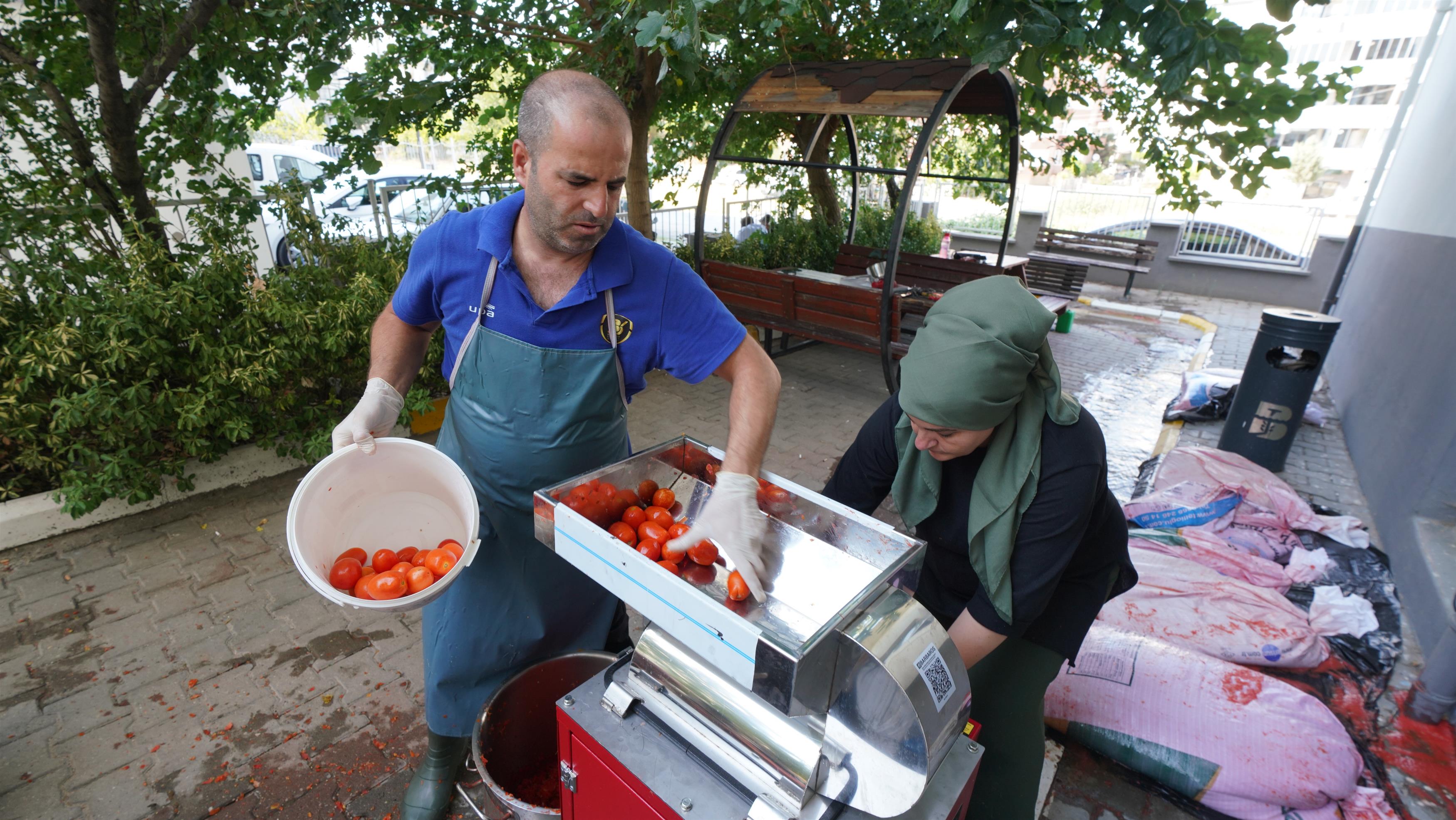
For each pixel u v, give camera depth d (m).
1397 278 5.07
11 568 3.15
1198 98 4.71
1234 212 10.62
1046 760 2.28
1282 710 2.11
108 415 3.12
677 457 1.60
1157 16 2.53
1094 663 2.29
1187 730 2.12
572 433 1.67
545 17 4.91
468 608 1.85
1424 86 6.54
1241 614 2.61
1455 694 2.33
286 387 3.88
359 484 1.56
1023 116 5.73
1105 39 2.62
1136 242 10.42
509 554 1.82
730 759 1.22
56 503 3.21
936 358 1.25
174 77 4.24
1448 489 3.14
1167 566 2.86
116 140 3.71
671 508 1.50
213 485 3.80
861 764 1.12
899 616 1.08
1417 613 2.87
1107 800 2.15
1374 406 4.56
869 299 5.11
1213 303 10.08
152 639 2.78
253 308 3.63
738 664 1.05
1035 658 1.60
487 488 1.75
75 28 3.74
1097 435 1.37
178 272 3.65
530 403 1.63
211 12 3.50
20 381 3.10
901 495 1.54
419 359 1.87
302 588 3.10
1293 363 4.28
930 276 7.23
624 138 1.26
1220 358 7.19
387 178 8.55
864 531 1.30
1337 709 2.43
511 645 1.92
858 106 4.91
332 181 5.38
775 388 1.64
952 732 1.10
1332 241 9.62
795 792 1.14
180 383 3.59
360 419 1.56
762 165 8.20
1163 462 3.90
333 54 4.04
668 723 1.31
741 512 1.28
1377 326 5.20
